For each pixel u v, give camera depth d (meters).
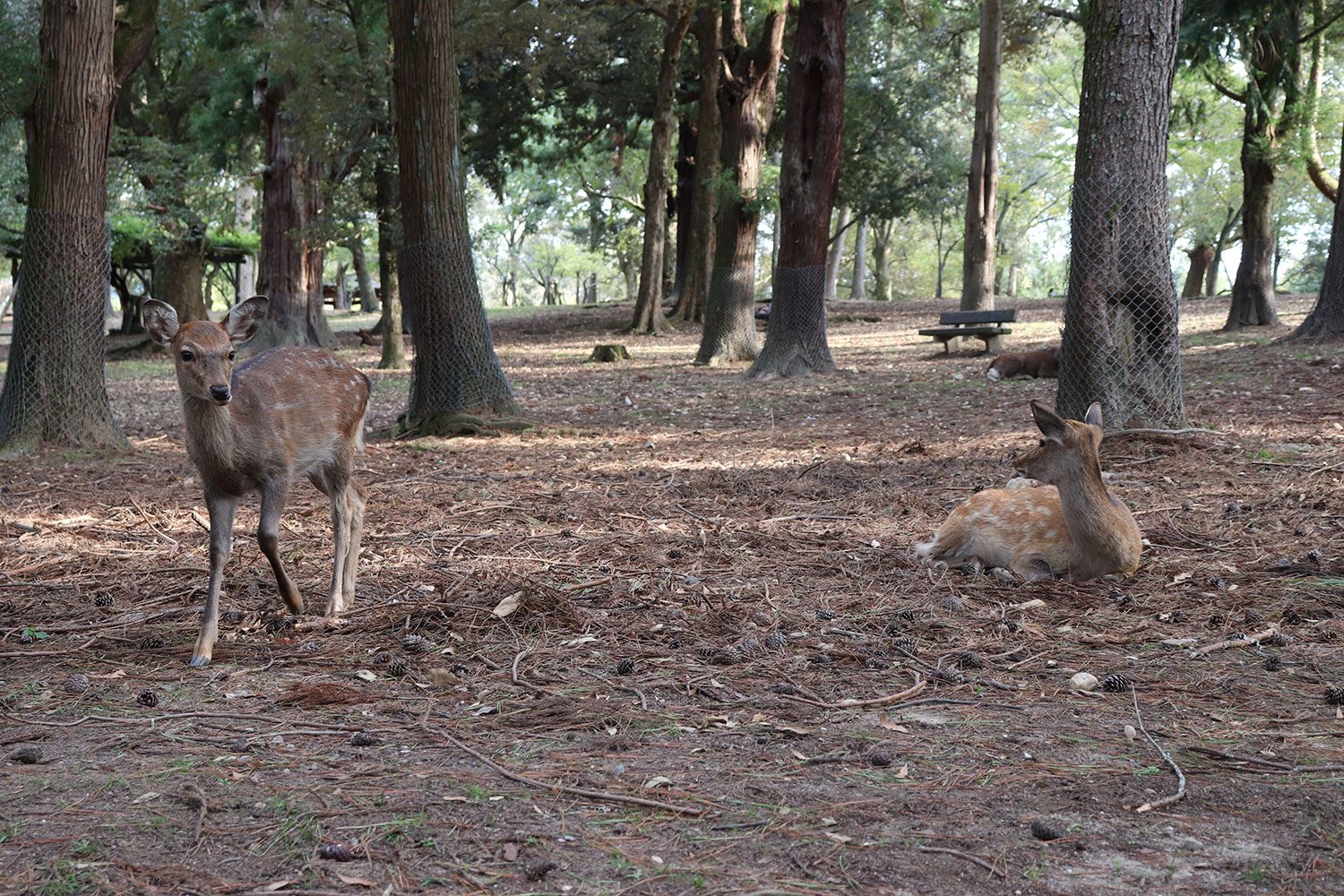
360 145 27.88
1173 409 10.46
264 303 5.75
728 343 23.36
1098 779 3.70
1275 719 4.20
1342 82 34.56
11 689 4.81
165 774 3.83
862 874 3.07
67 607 6.14
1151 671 4.82
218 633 5.64
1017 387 16.05
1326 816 3.37
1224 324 25.28
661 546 7.40
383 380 22.27
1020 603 5.93
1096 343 10.47
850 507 8.58
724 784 3.70
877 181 43.06
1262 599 5.80
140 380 23.88
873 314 38.88
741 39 27.44
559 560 7.04
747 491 9.28
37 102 11.75
